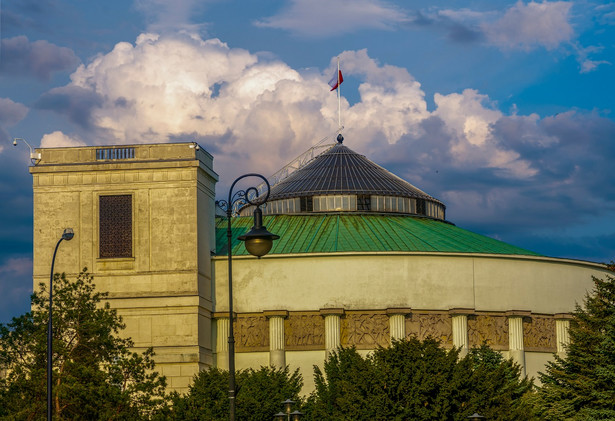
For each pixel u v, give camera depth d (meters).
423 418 72.31
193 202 97.56
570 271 106.81
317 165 119.75
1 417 75.50
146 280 96.69
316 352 98.88
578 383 79.38
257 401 79.44
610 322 79.44
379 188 113.81
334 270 99.75
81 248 97.62
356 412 73.25
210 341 99.12
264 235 55.16
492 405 74.88
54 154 99.38
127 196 98.12
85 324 79.75
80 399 75.12
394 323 98.56
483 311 101.31
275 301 99.75
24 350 80.69
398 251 99.88
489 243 110.12
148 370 95.06
